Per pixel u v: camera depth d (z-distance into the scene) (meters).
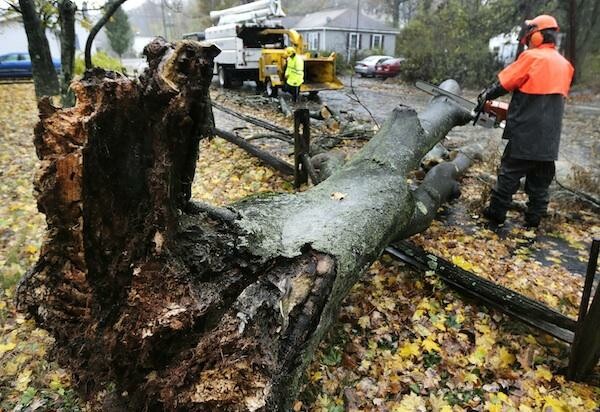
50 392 2.19
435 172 4.28
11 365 2.36
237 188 4.85
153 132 1.54
